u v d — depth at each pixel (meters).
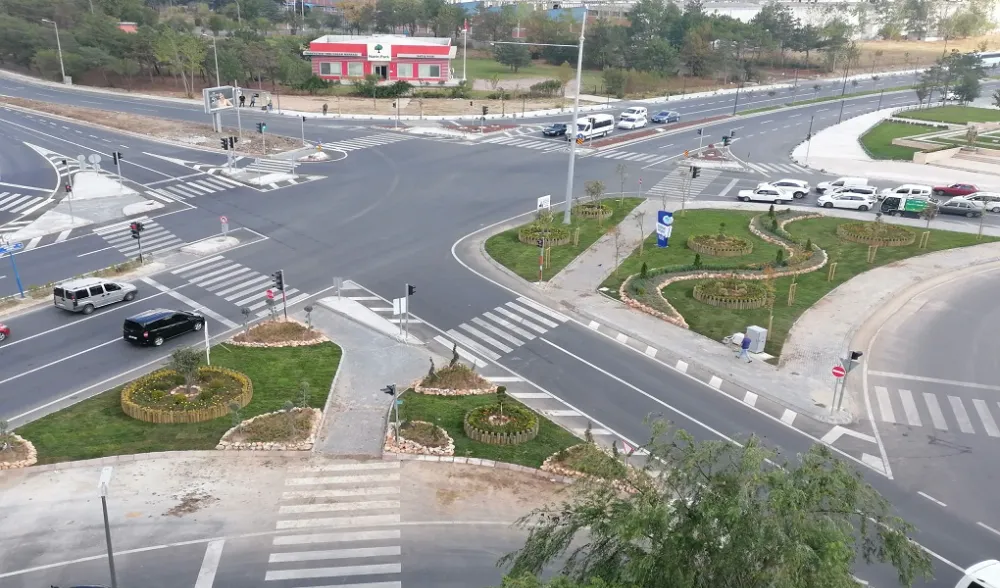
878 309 46.41
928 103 126.50
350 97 119.75
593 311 45.50
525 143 91.94
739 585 15.81
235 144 84.69
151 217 60.72
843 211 67.88
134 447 31.09
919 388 37.53
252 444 31.38
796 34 168.00
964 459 31.97
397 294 47.59
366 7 184.25
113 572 22.42
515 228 60.12
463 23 174.25
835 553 15.70
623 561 18.05
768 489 17.83
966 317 45.38
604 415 35.00
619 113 115.12
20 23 125.38
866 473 30.83
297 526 26.94
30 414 33.47
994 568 23.81
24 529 26.23
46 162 75.81
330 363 38.91
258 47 121.44
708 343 41.75
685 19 168.12
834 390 35.72
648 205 67.62
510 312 45.50
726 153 90.44
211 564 24.95
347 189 69.50
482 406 34.88
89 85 120.00
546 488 29.61
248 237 56.62
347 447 31.84
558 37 158.75
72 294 42.78
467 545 26.27
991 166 86.00
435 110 110.75
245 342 40.53
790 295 46.66
